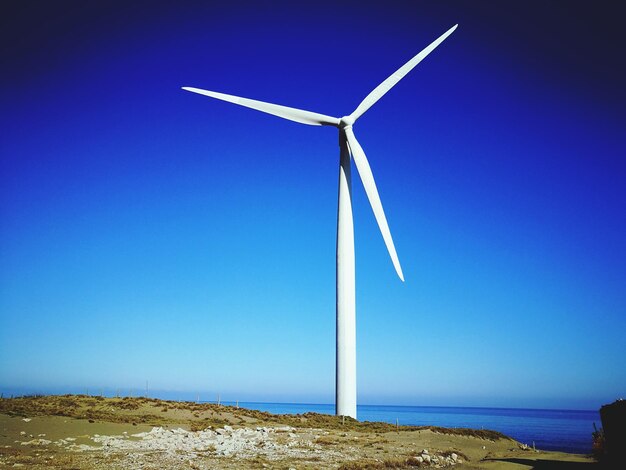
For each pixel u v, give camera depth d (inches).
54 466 816.9
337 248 1876.2
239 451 1062.4
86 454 948.0
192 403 1785.2
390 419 5452.8
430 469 983.0
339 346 1809.8
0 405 1402.6
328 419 1699.1
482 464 1052.5
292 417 1708.9
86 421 1239.5
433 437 1419.8
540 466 1019.3
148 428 1242.6
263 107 1855.3
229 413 1657.2
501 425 4495.6
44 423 1167.6
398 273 1781.5
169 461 912.3
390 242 1791.3
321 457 1024.9
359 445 1205.7
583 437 2876.5
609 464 838.5
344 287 1834.4
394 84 1903.3
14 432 1073.5
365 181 1827.0
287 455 1035.3
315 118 1887.3
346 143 1920.5
